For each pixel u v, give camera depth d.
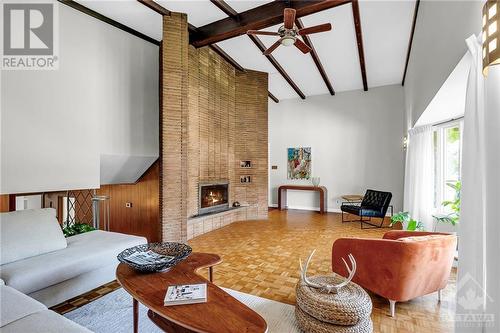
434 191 4.66
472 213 1.67
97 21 3.80
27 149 3.12
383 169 6.76
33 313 1.46
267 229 5.23
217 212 5.25
